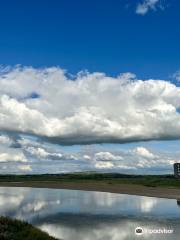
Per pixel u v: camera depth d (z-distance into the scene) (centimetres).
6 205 6606
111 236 3606
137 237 3556
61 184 15075
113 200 7456
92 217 4916
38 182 17738
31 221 4603
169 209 5675
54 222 4506
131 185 12306
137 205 6338
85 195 9094
